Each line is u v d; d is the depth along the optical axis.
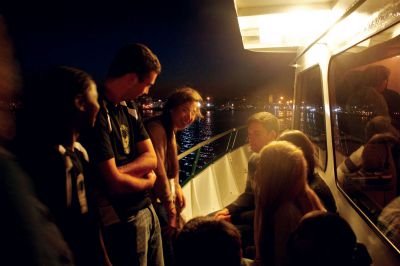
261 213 1.91
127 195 2.06
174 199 2.91
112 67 2.01
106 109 1.96
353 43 2.04
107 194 1.97
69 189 1.44
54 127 1.41
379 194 1.88
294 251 1.41
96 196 1.95
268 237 1.88
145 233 2.19
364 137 2.14
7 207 0.87
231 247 1.34
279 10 2.68
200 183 4.73
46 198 1.34
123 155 2.12
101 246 1.67
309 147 2.46
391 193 1.79
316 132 3.47
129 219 2.07
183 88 2.75
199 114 2.85
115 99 2.03
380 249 1.83
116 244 2.03
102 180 1.93
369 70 2.03
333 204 2.40
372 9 1.72
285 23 3.04
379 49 1.78
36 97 1.39
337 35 2.41
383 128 1.94
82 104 1.47
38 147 1.35
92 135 1.88
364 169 2.08
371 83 2.05
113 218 2.00
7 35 0.93
